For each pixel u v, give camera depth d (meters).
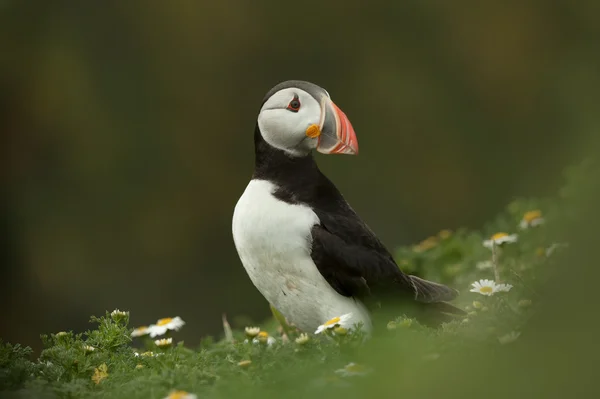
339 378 4.63
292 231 6.26
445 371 4.13
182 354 6.12
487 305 6.18
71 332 5.91
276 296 6.54
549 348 3.82
